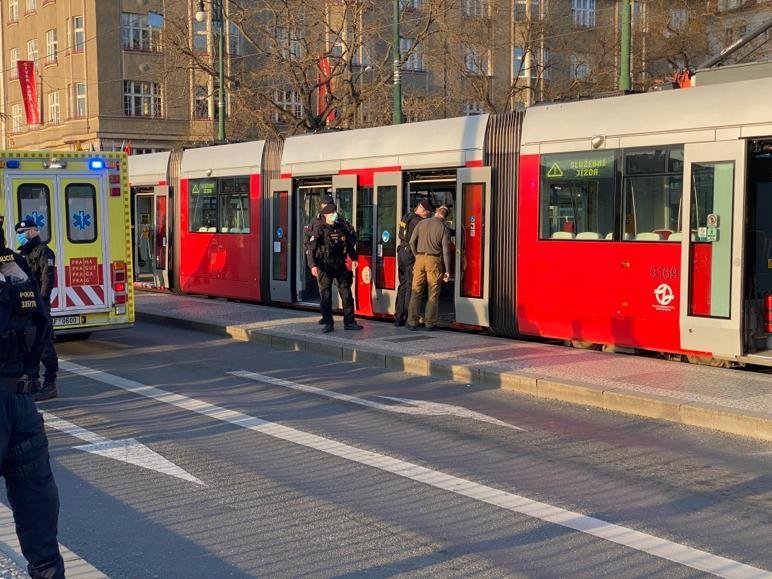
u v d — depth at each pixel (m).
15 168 12.62
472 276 13.64
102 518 6.02
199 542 5.56
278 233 17.86
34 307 4.38
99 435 8.34
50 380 9.96
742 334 10.20
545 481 6.82
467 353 11.97
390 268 15.28
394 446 7.89
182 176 20.88
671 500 6.34
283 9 29.62
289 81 31.11
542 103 12.89
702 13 33.62
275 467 7.25
